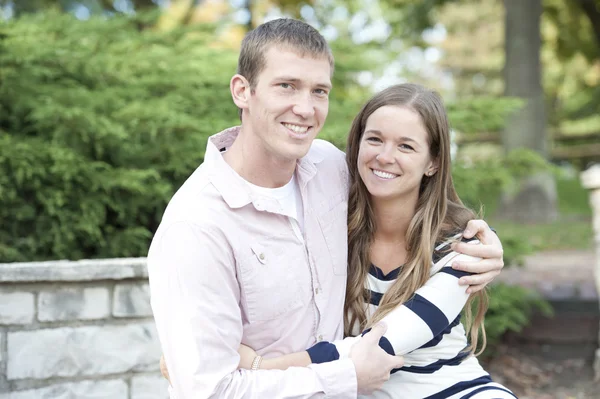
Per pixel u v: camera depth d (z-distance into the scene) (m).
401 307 2.14
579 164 22.16
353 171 2.42
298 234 2.13
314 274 2.14
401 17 16.89
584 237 10.86
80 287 3.04
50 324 3.00
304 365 2.01
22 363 2.97
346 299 2.32
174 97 4.50
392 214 2.32
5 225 3.91
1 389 2.95
